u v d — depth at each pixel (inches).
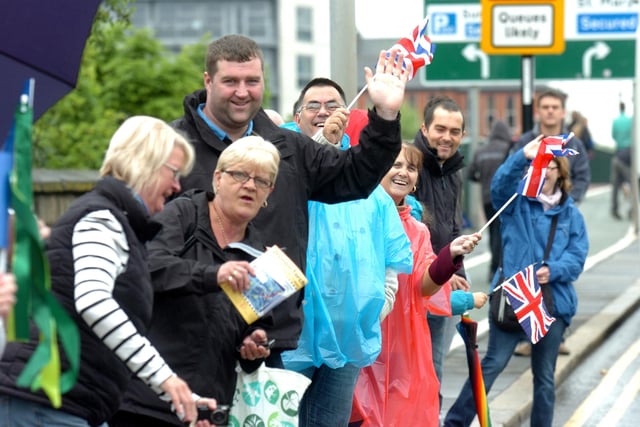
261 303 422.0
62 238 370.6
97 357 374.3
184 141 392.5
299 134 499.5
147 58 2480.3
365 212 540.4
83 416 374.0
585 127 2396.7
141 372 371.2
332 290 526.9
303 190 493.7
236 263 418.9
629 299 1301.7
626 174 2576.3
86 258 368.2
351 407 547.2
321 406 541.6
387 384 568.1
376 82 481.4
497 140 1386.6
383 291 534.6
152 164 383.2
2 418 367.9
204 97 504.7
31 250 305.9
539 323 655.1
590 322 1137.4
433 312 605.6
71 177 1286.9
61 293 367.9
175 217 442.3
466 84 1530.5
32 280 307.1
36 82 416.5
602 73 1638.8
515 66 1520.7
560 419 788.6
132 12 1222.3
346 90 727.7
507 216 710.5
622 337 1117.1
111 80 2434.8
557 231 705.6
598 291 1379.2
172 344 427.5
